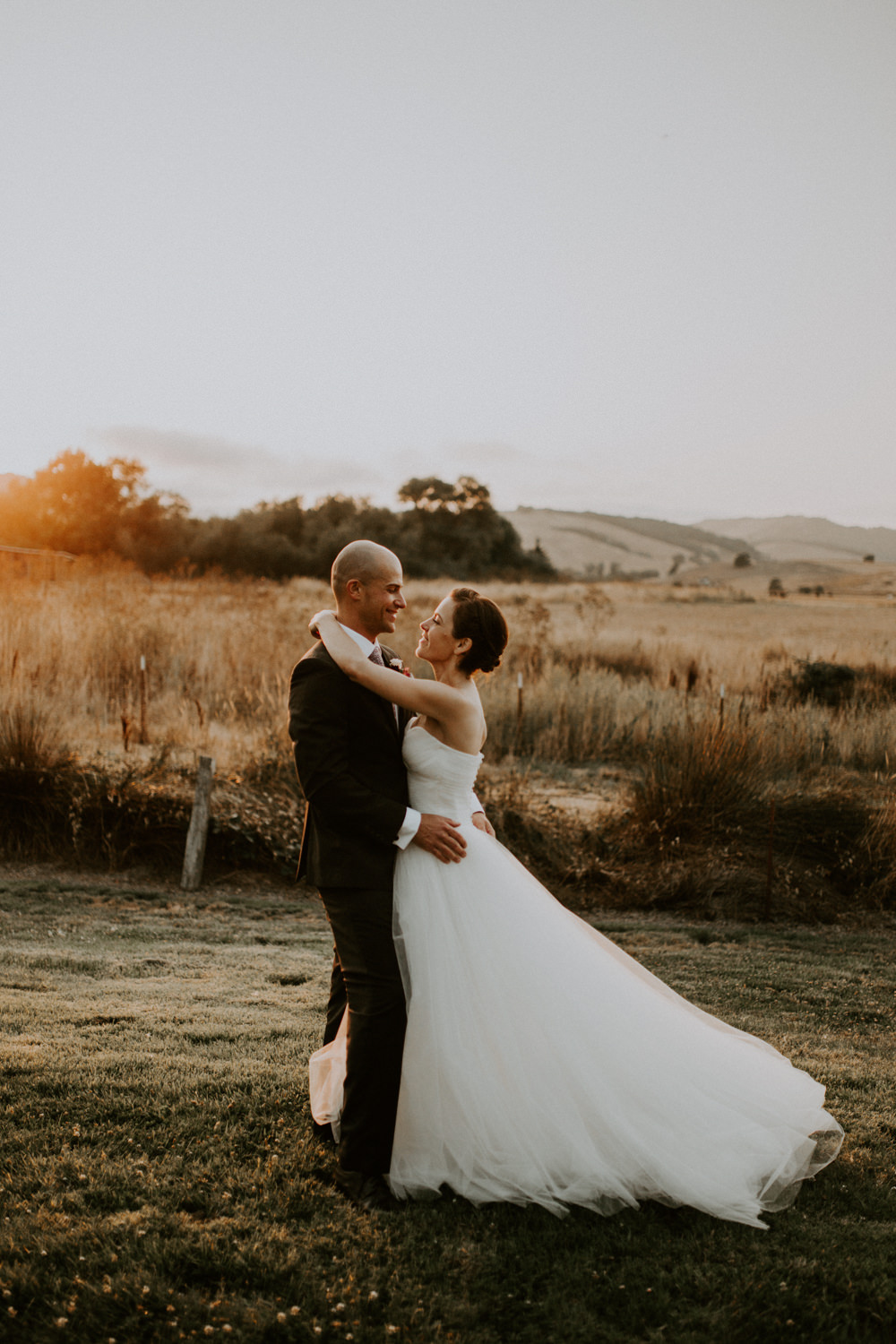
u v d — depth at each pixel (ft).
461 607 9.20
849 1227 8.07
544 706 38.06
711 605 148.15
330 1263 7.24
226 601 51.16
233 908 20.92
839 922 21.42
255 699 35.53
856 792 26.61
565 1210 8.11
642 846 24.20
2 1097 9.64
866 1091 10.93
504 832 24.00
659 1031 8.90
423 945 8.57
